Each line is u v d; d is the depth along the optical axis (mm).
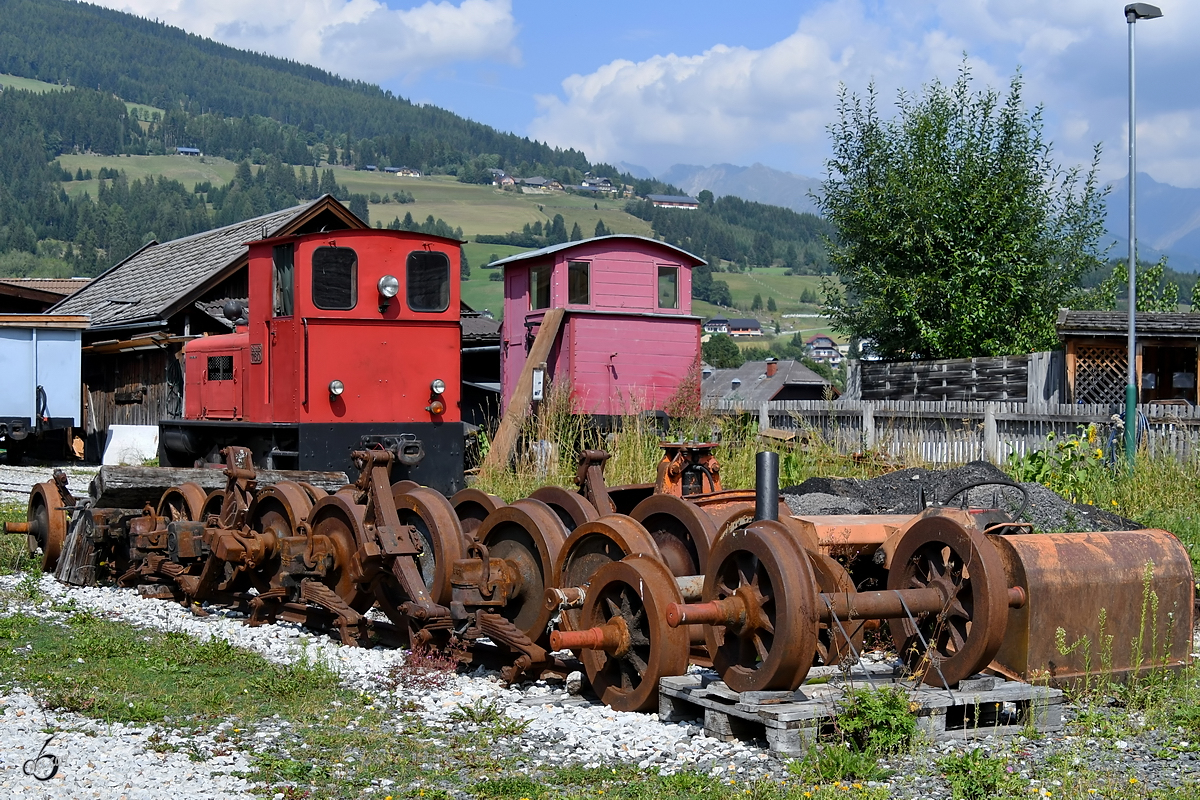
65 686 6672
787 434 16000
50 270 171000
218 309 23812
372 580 8047
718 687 5887
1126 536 6551
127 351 26453
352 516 7934
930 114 24031
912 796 4875
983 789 4883
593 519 7477
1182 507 12344
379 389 13102
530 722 6078
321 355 12758
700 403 19328
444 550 7645
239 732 5855
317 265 12781
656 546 6887
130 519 10328
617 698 6375
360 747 5629
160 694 6570
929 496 9797
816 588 5594
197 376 15383
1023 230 23547
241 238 27047
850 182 24672
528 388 19547
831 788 4863
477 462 17797
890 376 23859
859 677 6340
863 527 7211
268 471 10172
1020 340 23438
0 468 23781
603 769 5285
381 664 7480
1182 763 5316
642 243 20750
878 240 23703
